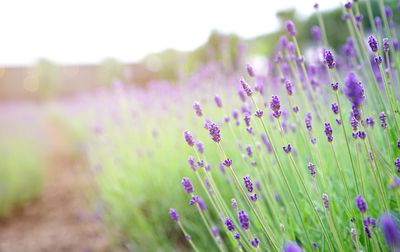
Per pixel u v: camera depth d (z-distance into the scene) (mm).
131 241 2725
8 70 23391
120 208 2877
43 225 3949
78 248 3160
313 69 2230
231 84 3477
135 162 3332
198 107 1521
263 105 1857
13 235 3785
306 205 1524
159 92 4410
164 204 2604
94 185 4223
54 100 19844
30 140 7430
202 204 1723
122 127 4094
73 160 7125
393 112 1322
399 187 1075
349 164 1655
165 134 3439
